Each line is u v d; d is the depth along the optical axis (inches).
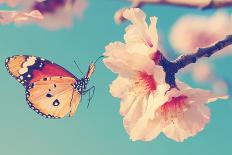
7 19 14.9
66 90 15.2
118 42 12.1
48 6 14.7
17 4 14.8
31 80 15.3
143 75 12.0
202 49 12.1
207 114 12.3
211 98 12.1
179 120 12.3
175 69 12.0
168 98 11.8
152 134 12.3
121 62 11.9
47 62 15.2
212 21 14.0
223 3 12.4
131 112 12.2
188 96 12.1
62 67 15.2
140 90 12.1
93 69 15.0
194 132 12.4
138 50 12.0
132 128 12.3
